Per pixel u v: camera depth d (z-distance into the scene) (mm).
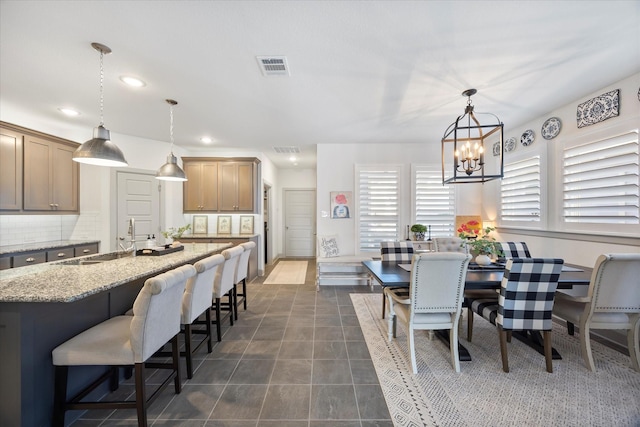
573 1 1673
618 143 2693
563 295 2416
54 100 3088
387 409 1789
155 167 4875
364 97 3021
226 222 5574
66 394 1638
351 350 2582
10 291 1481
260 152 5723
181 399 1890
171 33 1953
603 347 2566
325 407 1811
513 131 4133
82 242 3988
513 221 4141
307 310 3672
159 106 3271
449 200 5043
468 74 2531
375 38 2020
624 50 2168
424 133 4414
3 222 3598
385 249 3371
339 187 5105
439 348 2605
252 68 2426
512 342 2715
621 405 1800
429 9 1732
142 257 2725
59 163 3934
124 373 2133
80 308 1808
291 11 1742
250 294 4406
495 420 1685
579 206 3088
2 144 3262
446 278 2170
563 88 2822
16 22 1816
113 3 1661
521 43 2080
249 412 1768
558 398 1876
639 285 2104
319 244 4977
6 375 1424
